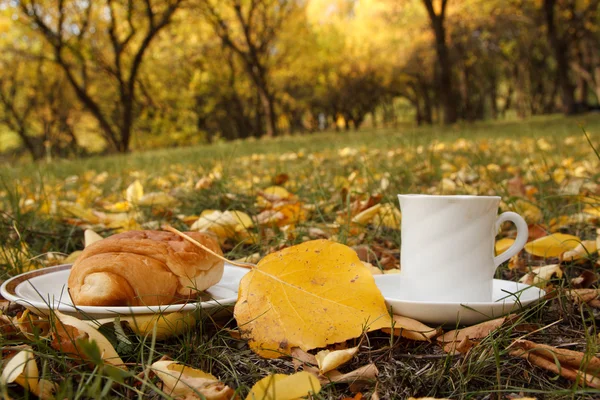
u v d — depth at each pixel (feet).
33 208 3.47
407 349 1.70
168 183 5.51
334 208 3.76
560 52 35.06
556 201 3.64
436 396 1.44
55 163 9.23
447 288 1.85
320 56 50.60
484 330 1.64
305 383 1.31
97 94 40.73
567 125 17.92
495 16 41.60
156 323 1.53
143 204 3.54
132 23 30.30
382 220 3.06
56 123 41.75
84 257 1.78
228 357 1.65
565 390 1.36
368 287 1.67
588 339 1.51
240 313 1.64
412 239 1.90
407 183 4.53
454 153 8.04
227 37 35.99
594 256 2.45
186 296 1.84
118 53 30.01
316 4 52.85
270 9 39.34
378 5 49.88
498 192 3.66
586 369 1.44
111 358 1.47
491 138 12.28
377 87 61.62
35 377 1.37
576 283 2.17
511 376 1.53
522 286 2.00
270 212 3.15
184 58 43.01
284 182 4.83
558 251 2.36
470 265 1.85
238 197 3.92
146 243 1.81
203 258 1.90
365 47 52.95
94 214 3.29
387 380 1.51
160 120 37.93
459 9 41.55
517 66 54.80
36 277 1.99
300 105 60.08
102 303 1.70
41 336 1.65
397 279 2.14
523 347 1.55
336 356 1.49
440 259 1.86
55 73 38.04
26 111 41.45
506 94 69.36
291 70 49.37
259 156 9.55
